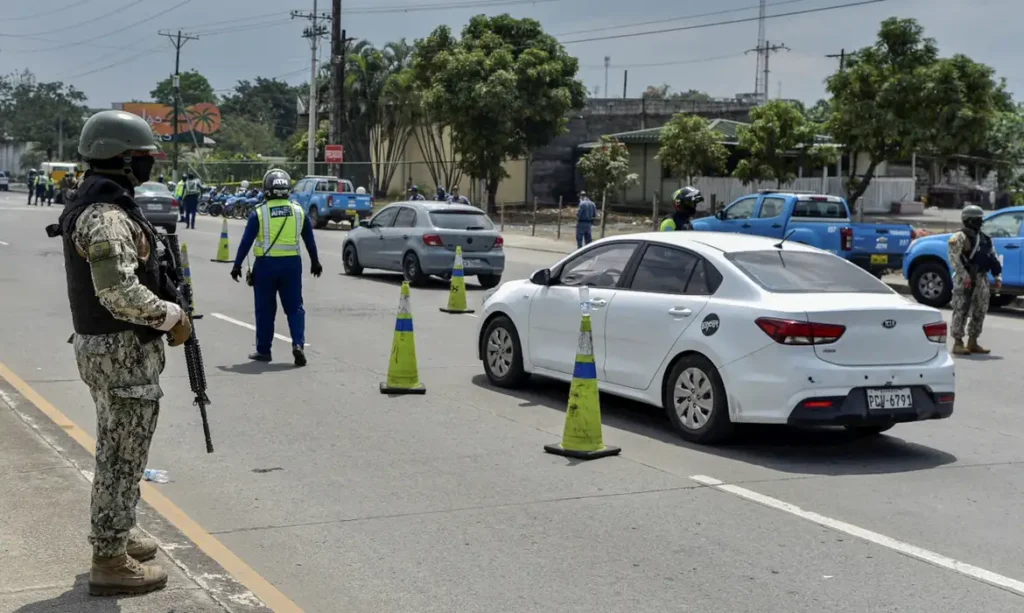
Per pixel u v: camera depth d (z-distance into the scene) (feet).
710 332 27.68
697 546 20.08
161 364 15.66
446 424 30.09
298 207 39.27
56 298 55.98
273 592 17.02
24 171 377.91
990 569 19.08
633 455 27.04
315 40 155.43
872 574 18.75
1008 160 143.64
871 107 110.01
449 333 48.34
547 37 158.81
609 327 30.71
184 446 27.07
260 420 30.17
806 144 127.44
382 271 79.56
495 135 151.53
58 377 35.53
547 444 27.78
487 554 19.49
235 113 421.18
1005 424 32.07
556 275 33.65
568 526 21.18
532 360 33.86
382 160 197.57
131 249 14.44
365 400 33.24
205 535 19.79
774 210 75.92
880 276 74.95
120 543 15.79
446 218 68.64
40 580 16.43
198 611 15.47
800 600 17.47
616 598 17.46
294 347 38.88
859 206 118.21
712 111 173.78
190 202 124.88
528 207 174.40
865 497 23.63
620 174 139.74
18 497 20.47
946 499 23.61
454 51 155.12
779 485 24.50
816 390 25.93
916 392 26.96
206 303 56.54
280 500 22.68
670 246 30.25
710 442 28.07
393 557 19.30
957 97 107.14
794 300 26.76
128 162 15.19
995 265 46.55
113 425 15.25
